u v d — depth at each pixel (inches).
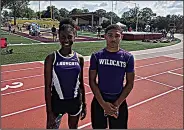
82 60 115.5
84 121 187.6
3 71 362.3
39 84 297.3
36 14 1937.7
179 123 191.9
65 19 111.4
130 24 2026.3
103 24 1921.8
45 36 1077.8
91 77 111.6
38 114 201.0
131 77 109.8
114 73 107.9
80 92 119.1
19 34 1130.0
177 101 249.1
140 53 660.7
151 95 269.6
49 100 109.4
